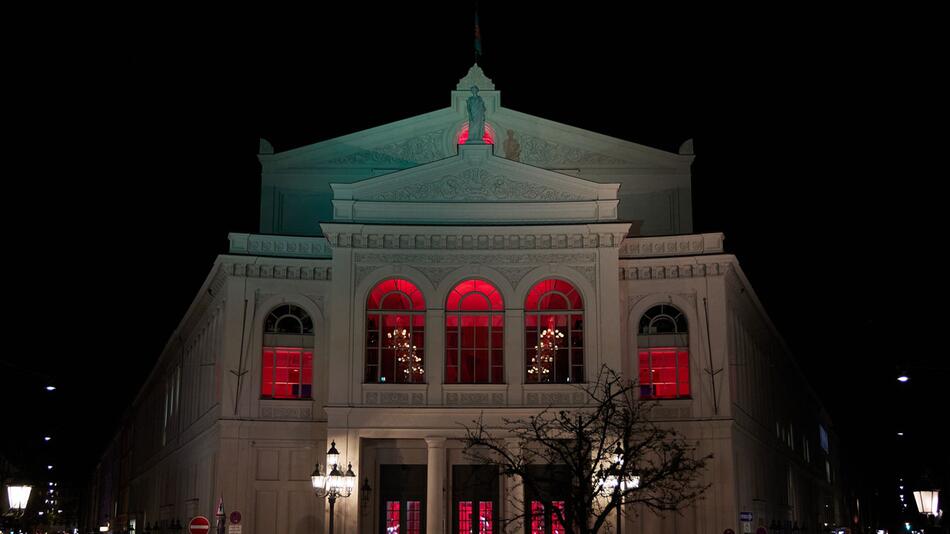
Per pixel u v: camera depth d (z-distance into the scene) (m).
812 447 89.69
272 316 50.16
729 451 47.69
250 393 48.91
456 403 47.09
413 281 48.31
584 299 47.91
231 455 48.16
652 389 49.19
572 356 47.69
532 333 48.03
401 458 48.75
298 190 55.62
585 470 39.28
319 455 48.75
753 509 53.00
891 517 109.56
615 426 40.62
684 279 49.78
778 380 69.38
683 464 42.56
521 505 46.00
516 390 47.16
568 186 48.94
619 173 55.38
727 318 49.69
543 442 40.09
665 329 49.69
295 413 49.06
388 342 47.84
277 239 50.94
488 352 47.88
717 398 48.25
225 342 49.16
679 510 44.53
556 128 55.41
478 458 46.78
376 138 55.75
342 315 47.72
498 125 55.44
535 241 48.44
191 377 61.62
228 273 49.81
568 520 36.22
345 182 54.88
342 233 48.28
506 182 49.12
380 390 47.12
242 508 47.78
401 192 49.16
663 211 55.00
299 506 48.22
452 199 49.00
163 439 72.56
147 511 78.25
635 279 50.12
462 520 47.75
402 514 48.28
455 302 48.34
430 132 55.56
